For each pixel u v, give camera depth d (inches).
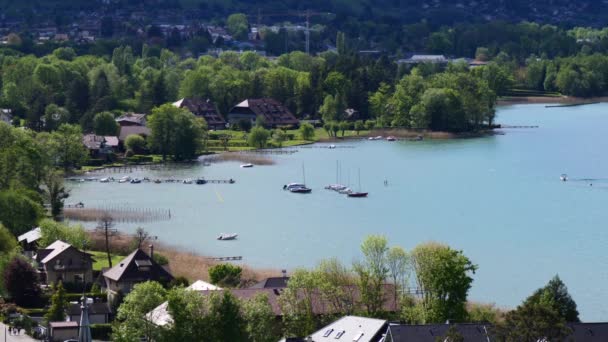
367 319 7150.6
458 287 7869.1
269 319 7554.1
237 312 7249.0
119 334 7436.0
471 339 6756.9
